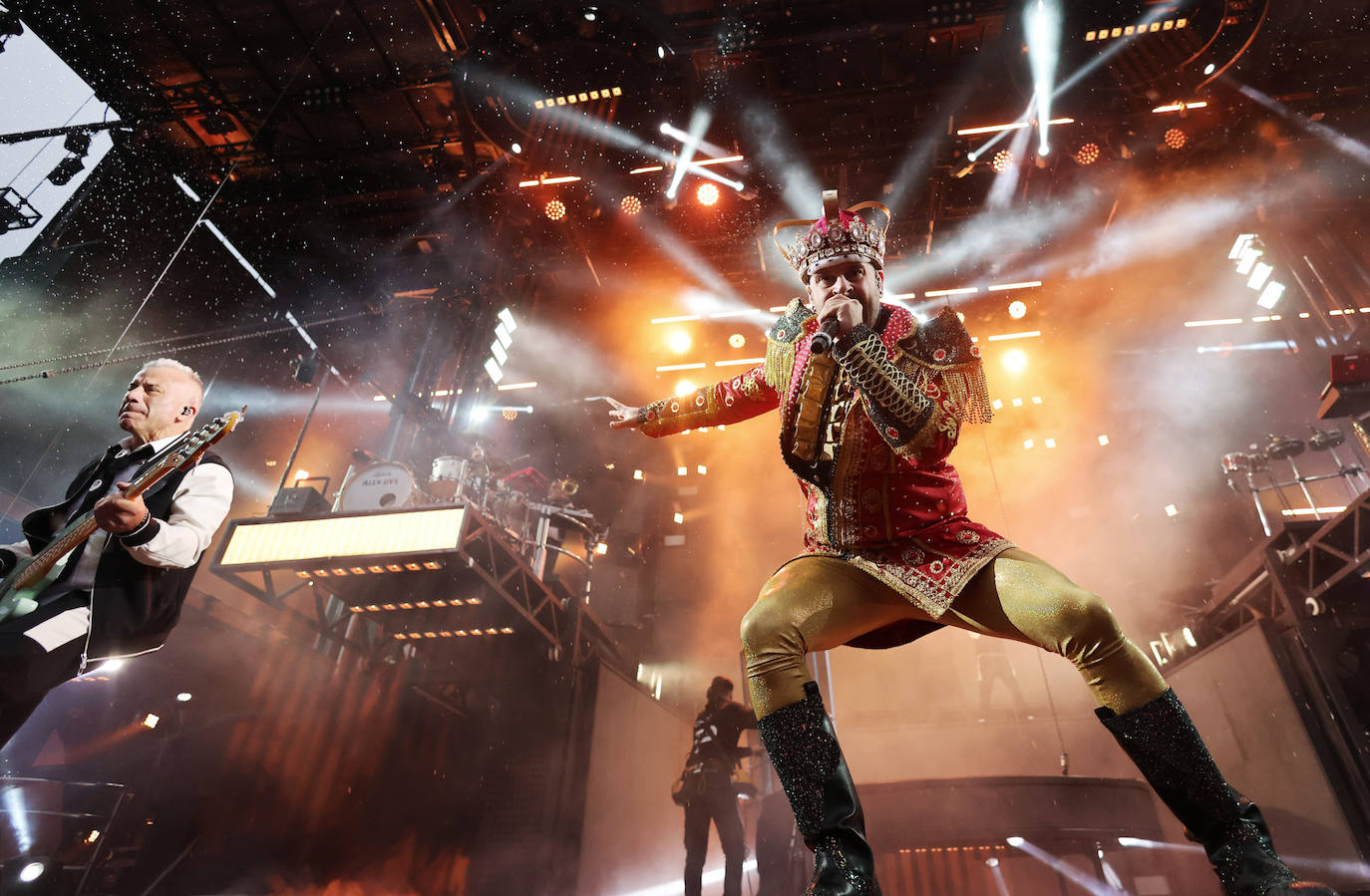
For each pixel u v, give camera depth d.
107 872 6.90
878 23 11.73
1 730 2.15
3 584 2.27
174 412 2.85
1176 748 1.21
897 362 1.44
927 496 1.44
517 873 8.66
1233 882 1.13
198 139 13.50
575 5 11.63
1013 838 5.53
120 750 7.82
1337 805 7.28
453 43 12.33
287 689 8.73
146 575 2.37
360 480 8.82
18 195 12.08
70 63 12.30
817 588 1.44
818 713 1.31
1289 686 8.03
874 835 5.72
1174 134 12.66
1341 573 7.52
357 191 14.14
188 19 11.79
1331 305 12.64
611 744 10.27
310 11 11.73
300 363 9.97
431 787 9.27
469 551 8.35
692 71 12.41
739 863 5.19
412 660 9.86
